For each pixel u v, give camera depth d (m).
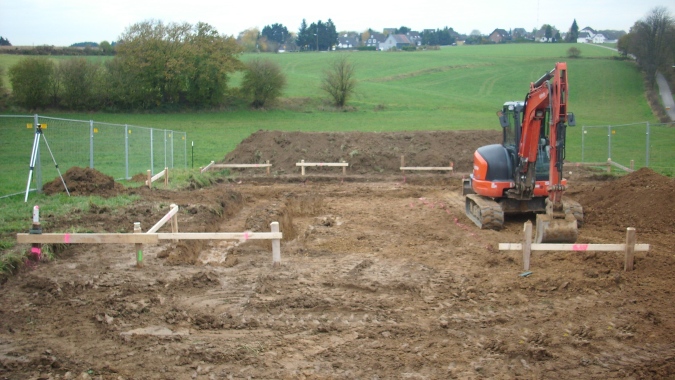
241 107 56.50
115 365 6.98
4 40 71.94
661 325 8.30
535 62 87.75
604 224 15.27
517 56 94.75
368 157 27.08
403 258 11.73
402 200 19.81
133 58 51.59
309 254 11.98
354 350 7.40
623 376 6.88
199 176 22.83
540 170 14.76
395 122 50.22
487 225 14.57
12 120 29.52
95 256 11.29
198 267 10.71
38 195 15.64
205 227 13.77
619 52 83.25
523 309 8.88
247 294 9.39
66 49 66.25
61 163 22.91
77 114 49.00
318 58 97.12
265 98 56.72
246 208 18.69
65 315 8.46
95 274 10.20
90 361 7.08
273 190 22.09
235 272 10.53
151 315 8.50
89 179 16.84
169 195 17.33
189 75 53.56
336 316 8.56
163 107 54.00
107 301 8.91
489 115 55.62
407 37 181.75
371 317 8.50
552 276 10.26
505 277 10.31
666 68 65.44
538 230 11.41
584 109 57.25
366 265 11.09
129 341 7.63
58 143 24.41
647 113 54.28
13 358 7.11
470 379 6.71
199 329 8.08
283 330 8.05
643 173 17.47
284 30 171.12
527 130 13.76
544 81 12.63
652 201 15.59
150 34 52.88
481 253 12.16
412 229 14.82
